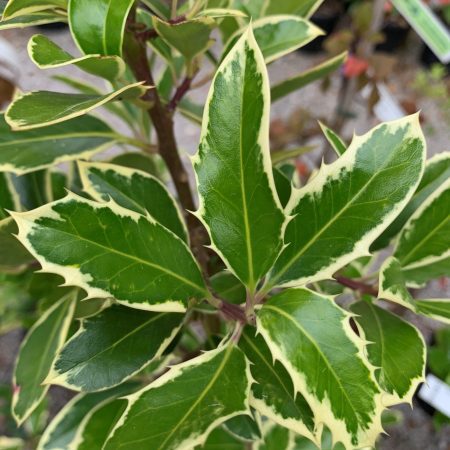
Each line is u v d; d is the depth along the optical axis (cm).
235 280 21
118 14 14
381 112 45
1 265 22
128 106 28
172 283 15
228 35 24
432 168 20
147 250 15
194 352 22
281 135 53
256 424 22
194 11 18
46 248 13
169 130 21
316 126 55
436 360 41
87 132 22
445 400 30
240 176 14
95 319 17
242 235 15
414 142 14
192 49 18
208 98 13
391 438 47
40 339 21
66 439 21
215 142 14
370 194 15
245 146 14
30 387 20
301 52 82
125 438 14
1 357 52
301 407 15
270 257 15
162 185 20
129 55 18
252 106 13
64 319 21
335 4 83
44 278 24
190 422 14
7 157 19
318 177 15
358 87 46
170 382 14
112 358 17
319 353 13
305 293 14
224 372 15
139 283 14
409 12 38
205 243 23
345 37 46
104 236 14
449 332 43
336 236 15
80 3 14
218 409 14
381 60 45
